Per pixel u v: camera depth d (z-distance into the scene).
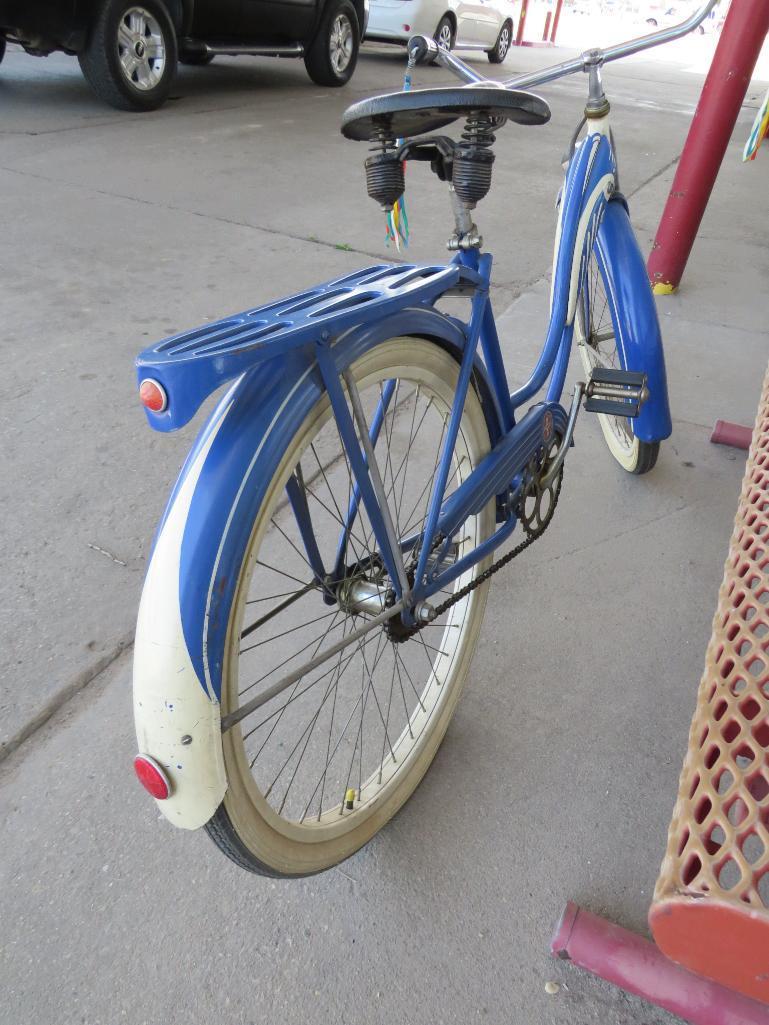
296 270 3.73
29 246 3.80
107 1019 1.22
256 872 1.17
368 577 1.33
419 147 1.25
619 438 2.55
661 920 0.68
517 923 1.37
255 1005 1.25
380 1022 1.23
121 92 6.04
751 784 0.75
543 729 1.73
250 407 0.94
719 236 4.79
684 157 3.55
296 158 5.52
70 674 1.75
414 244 4.12
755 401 3.04
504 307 3.61
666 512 2.42
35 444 2.45
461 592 1.44
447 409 1.35
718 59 3.28
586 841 1.51
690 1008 1.19
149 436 2.53
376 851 1.47
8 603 1.90
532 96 1.12
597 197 1.87
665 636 1.98
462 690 1.67
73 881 1.39
